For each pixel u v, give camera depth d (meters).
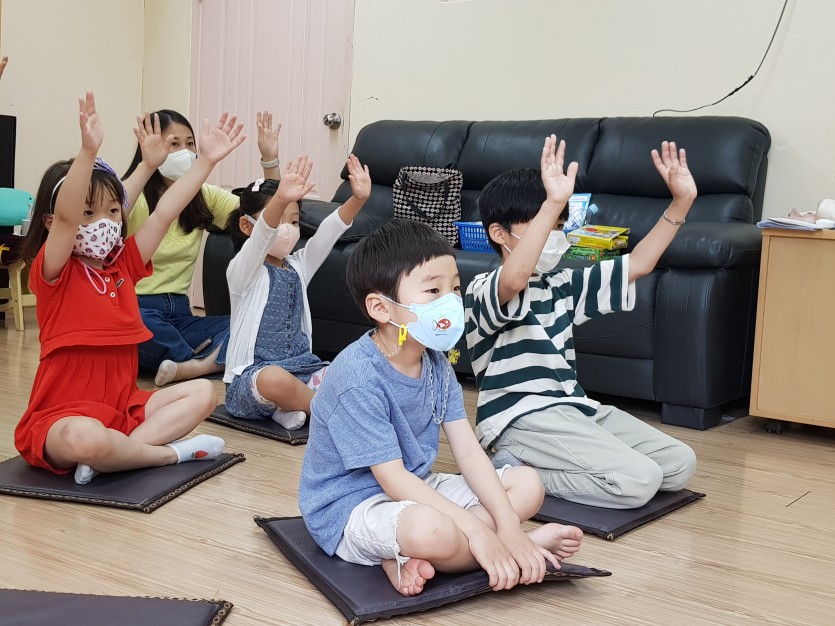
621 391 2.80
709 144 3.14
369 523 1.43
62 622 1.25
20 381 2.89
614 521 1.82
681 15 3.38
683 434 2.64
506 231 1.92
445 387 1.56
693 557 1.68
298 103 4.44
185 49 4.80
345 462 1.45
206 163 2.10
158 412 2.07
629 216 3.27
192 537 1.66
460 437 1.57
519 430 1.99
